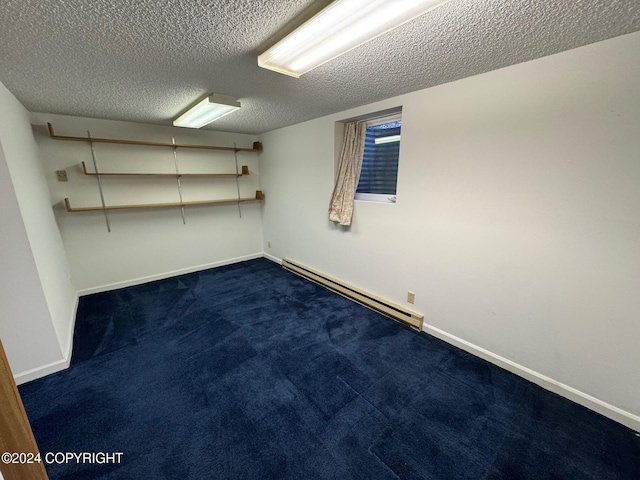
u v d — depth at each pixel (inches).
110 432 59.0
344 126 118.0
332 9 39.9
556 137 61.8
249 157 171.3
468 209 79.4
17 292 69.9
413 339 93.0
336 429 59.7
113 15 44.4
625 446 55.7
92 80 73.7
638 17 45.1
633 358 58.1
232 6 42.7
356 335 95.4
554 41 54.0
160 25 47.7
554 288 66.7
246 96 89.6
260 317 108.0
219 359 83.0
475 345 84.0
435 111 82.1
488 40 53.2
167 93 85.7
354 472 51.1
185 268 157.6
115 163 127.8
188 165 148.8
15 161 73.1
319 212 135.6
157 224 143.9
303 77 73.0
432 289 93.0
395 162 105.3
